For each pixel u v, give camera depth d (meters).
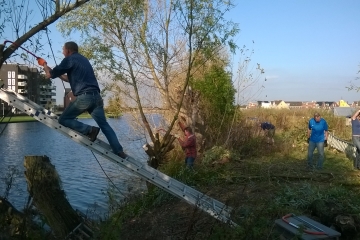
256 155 16.72
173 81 15.72
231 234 5.73
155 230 7.88
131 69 11.70
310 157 13.87
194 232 7.25
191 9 10.66
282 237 5.91
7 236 5.61
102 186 13.35
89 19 10.76
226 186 10.79
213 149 14.00
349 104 35.84
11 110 6.31
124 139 17.03
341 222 6.70
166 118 15.76
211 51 11.16
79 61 6.34
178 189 6.99
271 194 9.28
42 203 7.11
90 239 6.76
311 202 7.91
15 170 6.86
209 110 17.23
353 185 10.61
